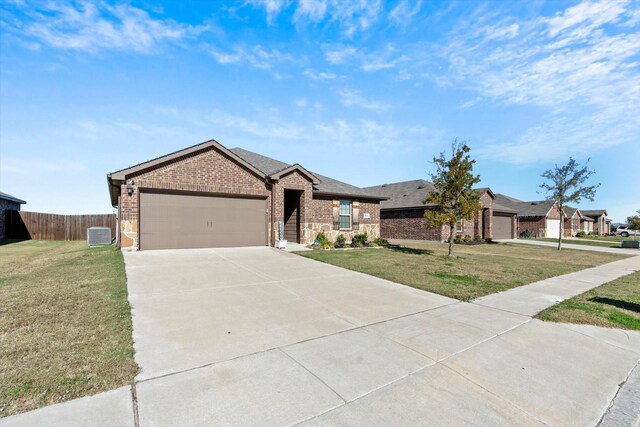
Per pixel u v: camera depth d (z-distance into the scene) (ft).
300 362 12.10
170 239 40.27
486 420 8.96
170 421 8.28
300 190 53.83
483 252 55.83
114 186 41.06
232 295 21.13
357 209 63.52
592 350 14.28
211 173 42.75
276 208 48.44
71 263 31.50
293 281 25.90
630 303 21.97
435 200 45.68
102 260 32.32
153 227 39.24
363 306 19.90
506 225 103.30
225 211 44.34
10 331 13.94
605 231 185.78
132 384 10.04
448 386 10.76
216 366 11.50
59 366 10.91
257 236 47.14
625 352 14.21
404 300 21.61
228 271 28.45
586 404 10.03
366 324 16.67
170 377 10.59
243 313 17.69
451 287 25.58
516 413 9.39
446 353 13.37
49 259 36.27
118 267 28.30
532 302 21.89
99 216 75.31
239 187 45.09
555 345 14.67
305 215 53.52
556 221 131.85
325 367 11.76
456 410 9.39
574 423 9.05
